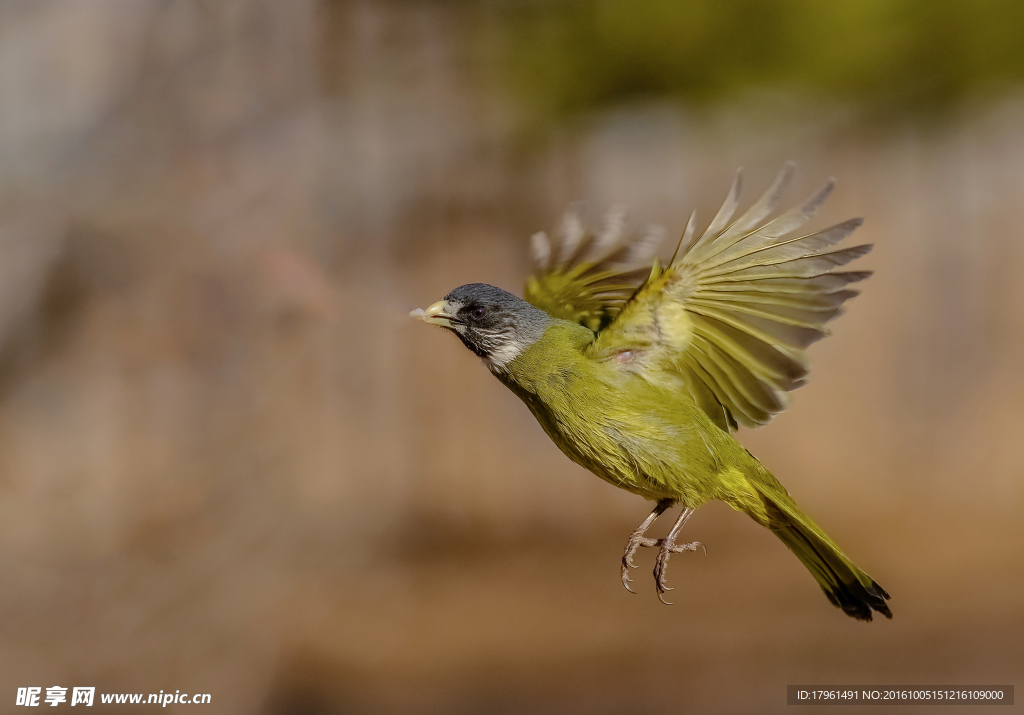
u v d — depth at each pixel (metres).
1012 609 12.89
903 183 20.52
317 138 11.59
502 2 14.57
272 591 10.69
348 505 15.48
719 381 6.68
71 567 9.77
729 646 12.20
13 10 8.99
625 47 13.69
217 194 9.15
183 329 9.21
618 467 6.80
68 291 8.90
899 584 14.05
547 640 12.60
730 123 16.36
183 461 10.33
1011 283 20.78
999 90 14.18
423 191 16.23
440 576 14.51
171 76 9.23
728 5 13.12
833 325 20.34
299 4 10.30
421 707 10.65
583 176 17.44
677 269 6.21
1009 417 19.56
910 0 12.95
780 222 5.88
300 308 9.62
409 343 16.62
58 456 10.20
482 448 17.20
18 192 8.71
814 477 18.72
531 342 6.91
